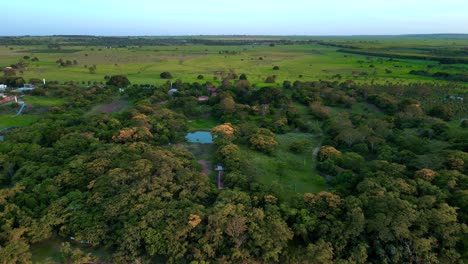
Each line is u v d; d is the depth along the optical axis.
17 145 61.16
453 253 37.44
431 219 40.22
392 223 39.34
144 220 40.97
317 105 91.88
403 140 64.69
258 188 48.91
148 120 75.56
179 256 37.97
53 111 85.94
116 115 82.25
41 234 40.62
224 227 40.34
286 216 43.16
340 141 69.00
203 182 50.12
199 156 66.44
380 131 70.50
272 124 80.56
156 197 45.25
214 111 91.81
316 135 77.69
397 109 89.06
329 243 38.94
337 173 56.91
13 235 39.03
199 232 40.53
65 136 65.12
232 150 61.03
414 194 45.62
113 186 46.66
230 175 52.53
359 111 94.88
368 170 53.09
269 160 62.81
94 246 40.94
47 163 55.00
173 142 72.75
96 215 42.75
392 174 50.78
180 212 42.41
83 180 50.09
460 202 42.66
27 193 46.75
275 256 38.22
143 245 40.00
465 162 51.69
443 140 65.50
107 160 53.31
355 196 47.38
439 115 83.19
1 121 84.69
